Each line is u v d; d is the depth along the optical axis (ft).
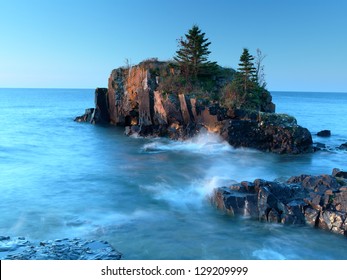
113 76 212.23
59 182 88.02
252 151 133.59
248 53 167.94
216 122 144.36
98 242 49.21
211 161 116.67
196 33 186.19
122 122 214.69
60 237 53.98
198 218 62.80
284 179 77.82
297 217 59.00
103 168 104.88
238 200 63.10
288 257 48.67
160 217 63.31
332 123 267.18
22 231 56.29
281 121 137.18
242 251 50.19
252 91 170.30
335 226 55.72
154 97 171.94
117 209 67.72
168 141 156.97
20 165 108.99
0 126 217.77
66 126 217.15
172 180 89.61
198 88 175.22
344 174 75.00
